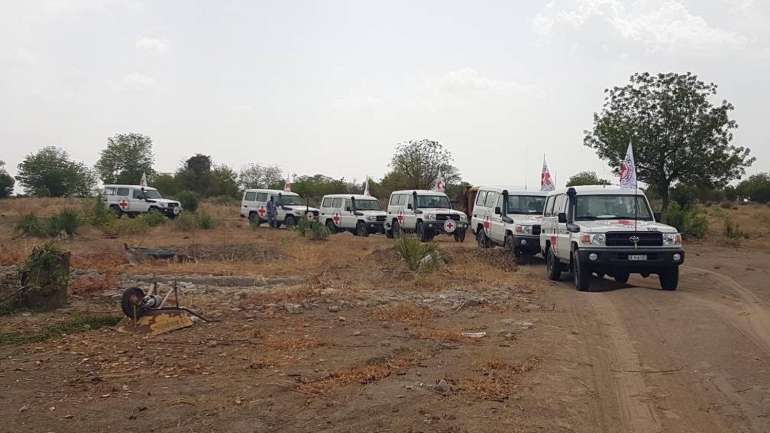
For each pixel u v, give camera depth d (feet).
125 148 224.53
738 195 281.33
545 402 20.72
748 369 24.70
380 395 21.02
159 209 135.64
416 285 44.37
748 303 38.81
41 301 34.78
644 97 94.79
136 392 21.01
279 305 35.86
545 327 31.83
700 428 19.08
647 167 95.55
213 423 18.45
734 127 92.32
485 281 46.52
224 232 98.27
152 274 48.91
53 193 219.20
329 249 72.28
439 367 24.44
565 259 47.52
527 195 67.87
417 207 91.04
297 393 21.13
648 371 24.62
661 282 44.60
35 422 18.28
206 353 26.05
